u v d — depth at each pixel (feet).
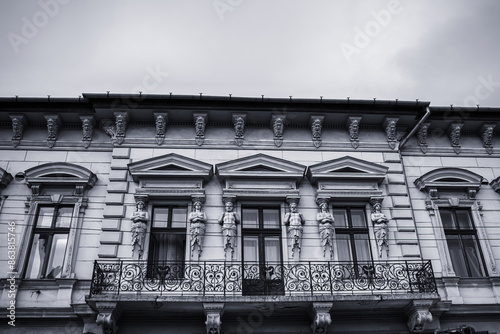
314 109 48.19
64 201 44.16
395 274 40.96
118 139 47.09
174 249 42.55
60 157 46.65
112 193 44.19
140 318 38.96
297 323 39.60
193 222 42.57
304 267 41.47
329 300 37.42
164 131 47.80
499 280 42.52
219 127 48.78
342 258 43.19
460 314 40.68
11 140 46.98
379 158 48.24
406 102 48.08
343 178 45.60
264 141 48.03
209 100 46.96
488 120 49.98
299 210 44.62
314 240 43.09
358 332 39.55
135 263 40.91
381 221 43.70
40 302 39.47
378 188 46.29
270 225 44.34
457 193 47.37
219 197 44.78
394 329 39.91
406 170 48.49
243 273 40.42
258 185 45.21
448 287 41.93
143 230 42.14
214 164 46.52
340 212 45.47
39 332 38.47
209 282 39.19
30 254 42.19
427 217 45.88
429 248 44.19
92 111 47.73
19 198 44.19
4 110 46.91
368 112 48.57
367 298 37.65
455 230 45.80
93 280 37.88
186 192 44.04
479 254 44.83
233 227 42.65
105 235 41.93
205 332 38.81
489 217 46.26
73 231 42.60
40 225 43.50
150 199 44.09
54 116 47.24
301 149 48.03
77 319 38.78
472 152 50.06
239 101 47.01
